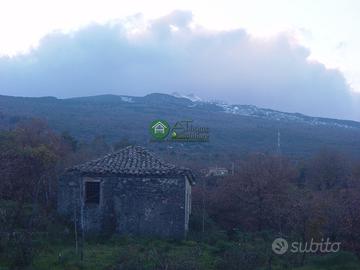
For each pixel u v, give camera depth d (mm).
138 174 28750
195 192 39594
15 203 28234
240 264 22625
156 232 28703
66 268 21609
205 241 28609
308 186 54062
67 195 29125
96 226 28828
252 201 37781
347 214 26828
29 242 22875
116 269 21453
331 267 23656
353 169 55812
